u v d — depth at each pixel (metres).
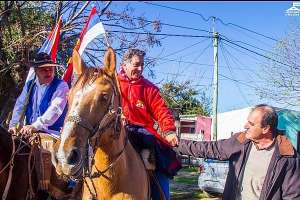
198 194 16.06
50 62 5.83
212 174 15.12
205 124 34.72
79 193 5.61
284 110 17.64
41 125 5.62
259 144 4.58
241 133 4.80
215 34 23.03
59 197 5.77
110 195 4.73
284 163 4.43
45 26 15.19
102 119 4.28
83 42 6.43
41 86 5.94
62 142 4.03
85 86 4.29
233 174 4.73
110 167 4.63
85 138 4.12
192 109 39.31
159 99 5.24
